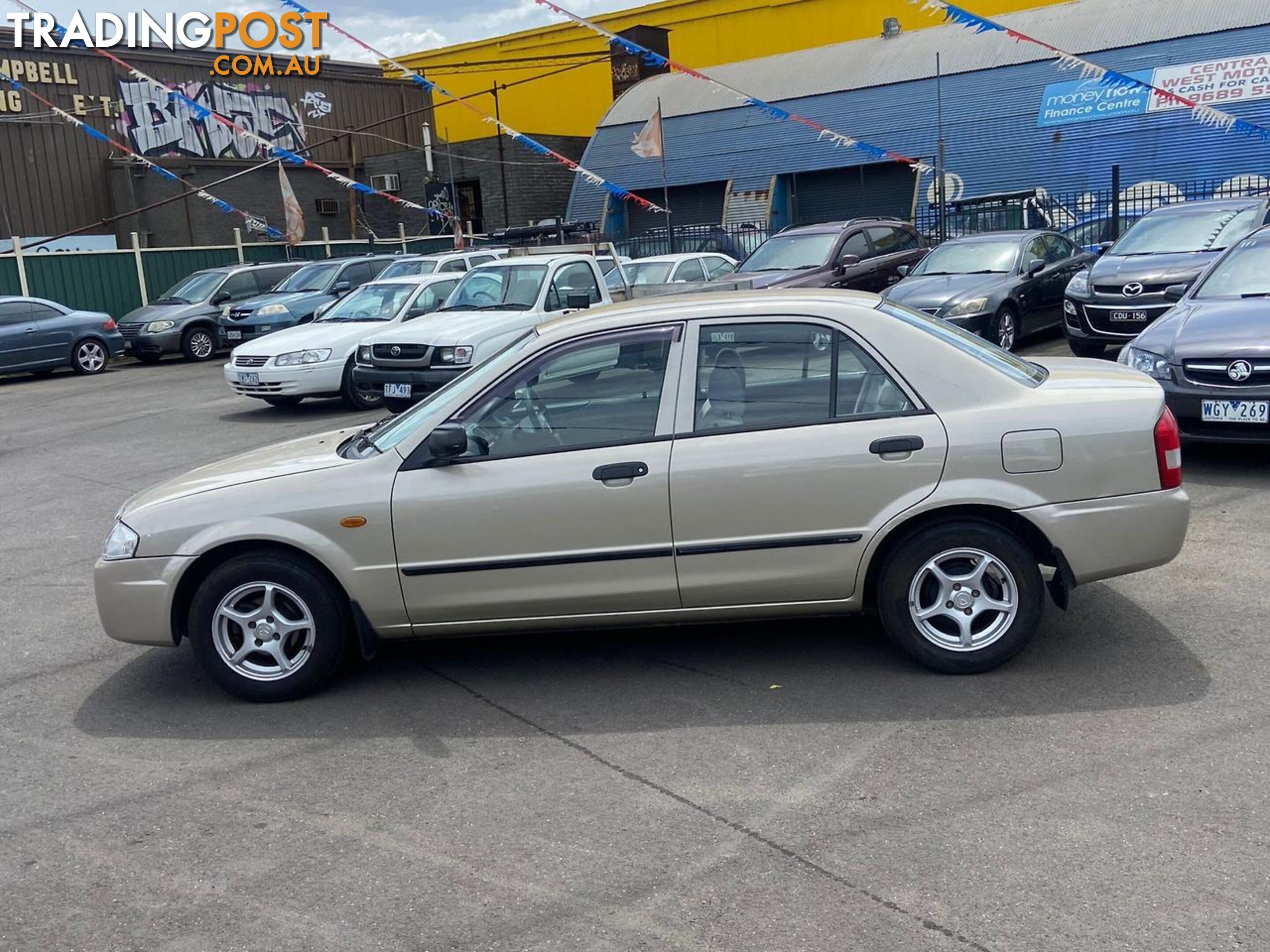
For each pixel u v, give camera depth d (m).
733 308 5.00
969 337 5.36
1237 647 5.04
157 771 4.55
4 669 5.84
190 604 5.18
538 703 4.97
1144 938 3.10
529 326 12.34
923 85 26.95
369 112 33.81
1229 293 8.73
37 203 27.31
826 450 4.78
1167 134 22.58
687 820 3.89
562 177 33.28
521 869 3.66
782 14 34.34
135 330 22.55
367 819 4.05
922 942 3.14
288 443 5.93
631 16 36.56
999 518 4.86
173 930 3.44
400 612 5.01
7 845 4.02
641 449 4.88
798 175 28.12
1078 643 5.20
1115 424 4.75
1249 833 3.58
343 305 15.34
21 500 10.10
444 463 4.96
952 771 4.11
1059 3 28.91
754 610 4.96
